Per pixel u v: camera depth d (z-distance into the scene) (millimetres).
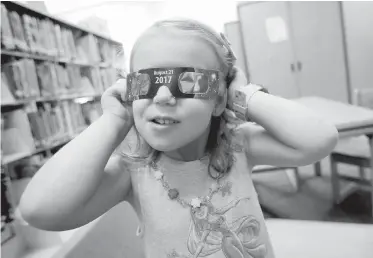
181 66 484
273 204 2201
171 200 560
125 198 621
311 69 4078
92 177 501
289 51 4078
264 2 3994
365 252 948
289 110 534
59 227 507
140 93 491
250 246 561
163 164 581
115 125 555
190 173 570
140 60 507
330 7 3922
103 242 799
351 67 4047
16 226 1791
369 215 1871
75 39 2779
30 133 1894
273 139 583
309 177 2670
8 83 1797
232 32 4148
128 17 3301
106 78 3059
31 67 1969
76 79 2633
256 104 555
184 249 543
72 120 2486
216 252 539
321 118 539
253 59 4168
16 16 1879
